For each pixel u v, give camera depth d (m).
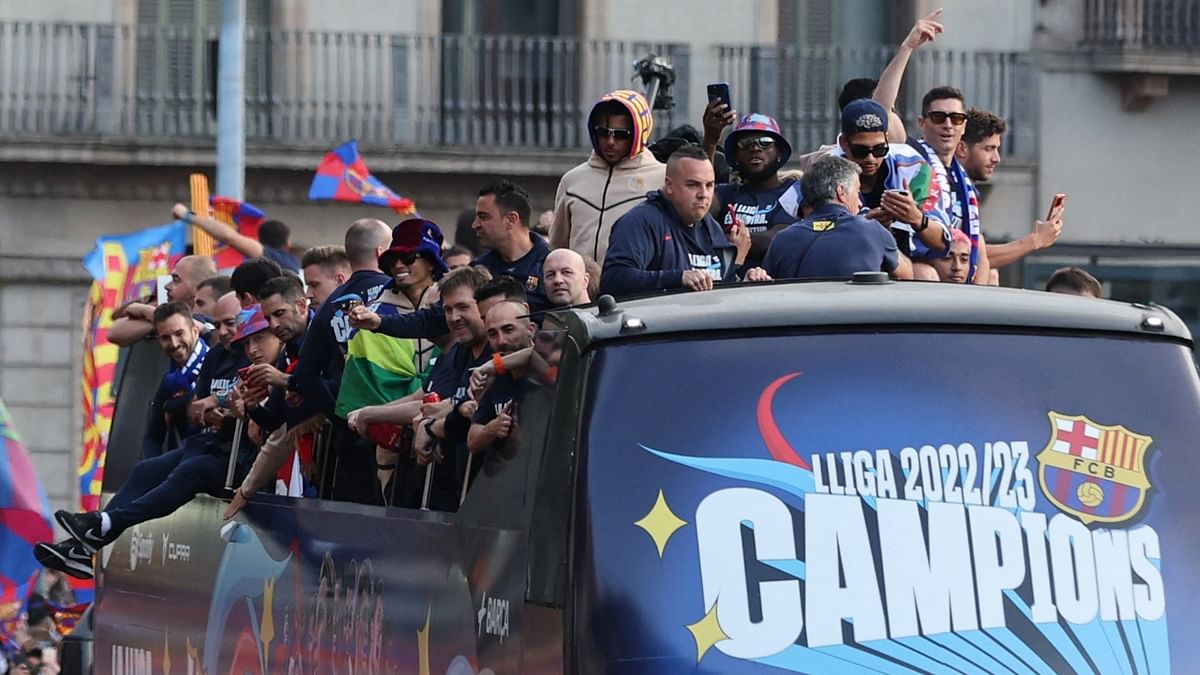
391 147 89.44
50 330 88.56
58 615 52.69
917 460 19.97
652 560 19.38
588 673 19.20
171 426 39.94
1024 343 20.80
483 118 90.81
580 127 91.00
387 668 24.88
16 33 88.31
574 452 19.88
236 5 72.38
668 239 28.08
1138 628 19.83
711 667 19.05
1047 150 91.56
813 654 19.16
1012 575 19.73
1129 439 20.56
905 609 19.42
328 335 31.19
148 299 48.34
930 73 91.56
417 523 24.34
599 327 20.25
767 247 32.09
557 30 91.56
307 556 28.30
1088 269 91.94
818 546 19.52
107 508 34.88
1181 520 20.36
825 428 20.00
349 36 89.81
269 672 29.48
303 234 89.75
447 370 28.94
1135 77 91.19
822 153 32.56
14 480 42.66
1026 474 20.14
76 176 88.56
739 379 20.11
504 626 21.08
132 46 88.75
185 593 33.50
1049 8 91.75
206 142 88.50
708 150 35.56
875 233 26.25
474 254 51.00
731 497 19.61
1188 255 92.19
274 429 31.67
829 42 91.75
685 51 90.69
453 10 91.25
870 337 20.53
